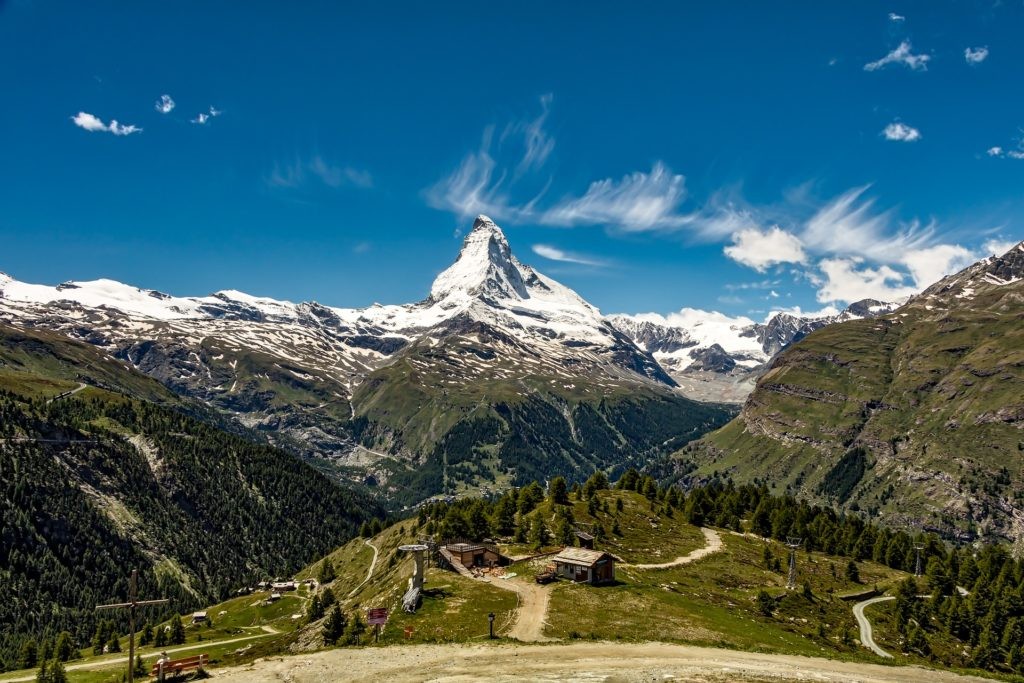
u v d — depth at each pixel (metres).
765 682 69.62
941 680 89.19
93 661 173.62
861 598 163.12
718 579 157.25
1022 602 154.38
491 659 80.44
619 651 85.19
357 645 92.62
